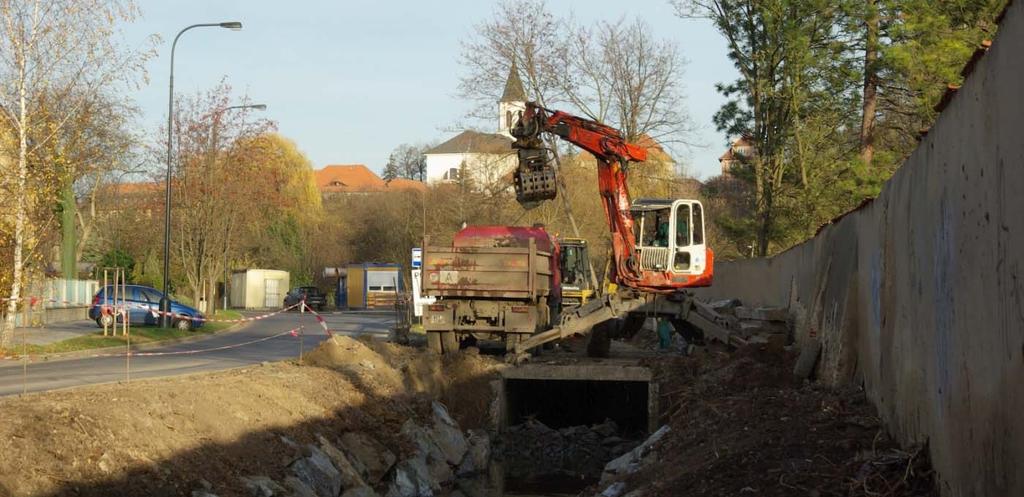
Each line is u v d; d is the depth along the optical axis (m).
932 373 9.57
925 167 10.07
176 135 50.81
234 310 67.25
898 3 31.97
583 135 24.27
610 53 48.62
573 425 26.20
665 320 26.67
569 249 32.78
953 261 8.62
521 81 48.28
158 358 25.05
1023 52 6.42
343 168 146.00
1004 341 6.93
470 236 26.30
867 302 14.34
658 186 50.16
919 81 29.03
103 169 37.47
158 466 11.22
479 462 20.30
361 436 16.81
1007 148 6.84
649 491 12.56
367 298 72.19
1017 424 6.62
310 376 18.06
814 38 36.53
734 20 40.50
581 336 25.33
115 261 56.56
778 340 21.38
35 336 30.19
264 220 72.31
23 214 27.28
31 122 27.88
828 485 10.34
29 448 10.06
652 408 21.92
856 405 14.09
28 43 27.45
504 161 50.03
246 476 12.55
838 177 36.19
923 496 9.37
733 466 11.98
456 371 22.55
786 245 40.09
